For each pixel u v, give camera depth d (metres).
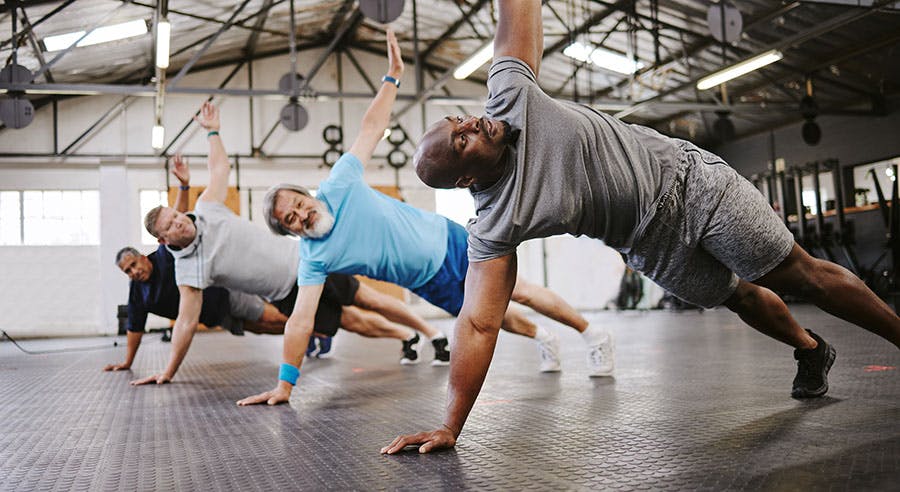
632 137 1.75
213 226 3.61
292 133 15.02
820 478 1.29
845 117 13.55
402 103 15.74
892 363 3.00
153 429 2.26
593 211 1.71
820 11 10.26
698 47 12.20
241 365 4.91
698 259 1.83
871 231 12.78
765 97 13.84
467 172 1.62
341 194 2.80
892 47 11.29
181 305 3.72
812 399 2.16
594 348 3.18
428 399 2.67
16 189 13.48
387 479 1.45
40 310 13.42
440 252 3.01
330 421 2.26
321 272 2.82
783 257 1.74
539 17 1.76
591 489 1.29
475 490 1.33
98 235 13.86
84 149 13.84
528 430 1.92
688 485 1.29
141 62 12.66
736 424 1.84
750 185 1.74
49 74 11.93
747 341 4.79
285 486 1.44
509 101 1.67
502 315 1.73
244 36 13.34
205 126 3.75
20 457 1.89
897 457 1.41
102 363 5.60
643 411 2.13
